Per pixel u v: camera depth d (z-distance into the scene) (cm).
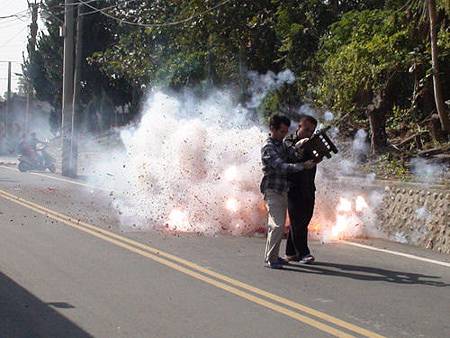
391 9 2014
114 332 615
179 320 656
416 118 1862
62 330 619
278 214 905
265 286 801
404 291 790
